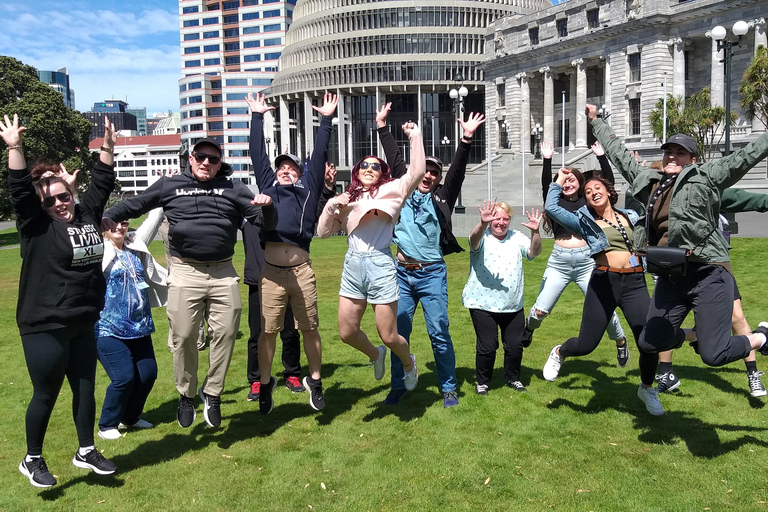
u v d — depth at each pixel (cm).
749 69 2906
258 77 12225
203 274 507
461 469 454
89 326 444
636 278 538
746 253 1565
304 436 530
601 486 420
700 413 543
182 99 13338
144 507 414
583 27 5819
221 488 438
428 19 7881
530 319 684
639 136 5322
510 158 6334
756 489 406
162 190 504
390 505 406
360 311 551
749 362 578
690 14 4953
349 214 530
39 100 3894
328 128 557
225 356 518
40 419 430
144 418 594
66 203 428
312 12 8631
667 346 479
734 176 439
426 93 8150
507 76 6819
